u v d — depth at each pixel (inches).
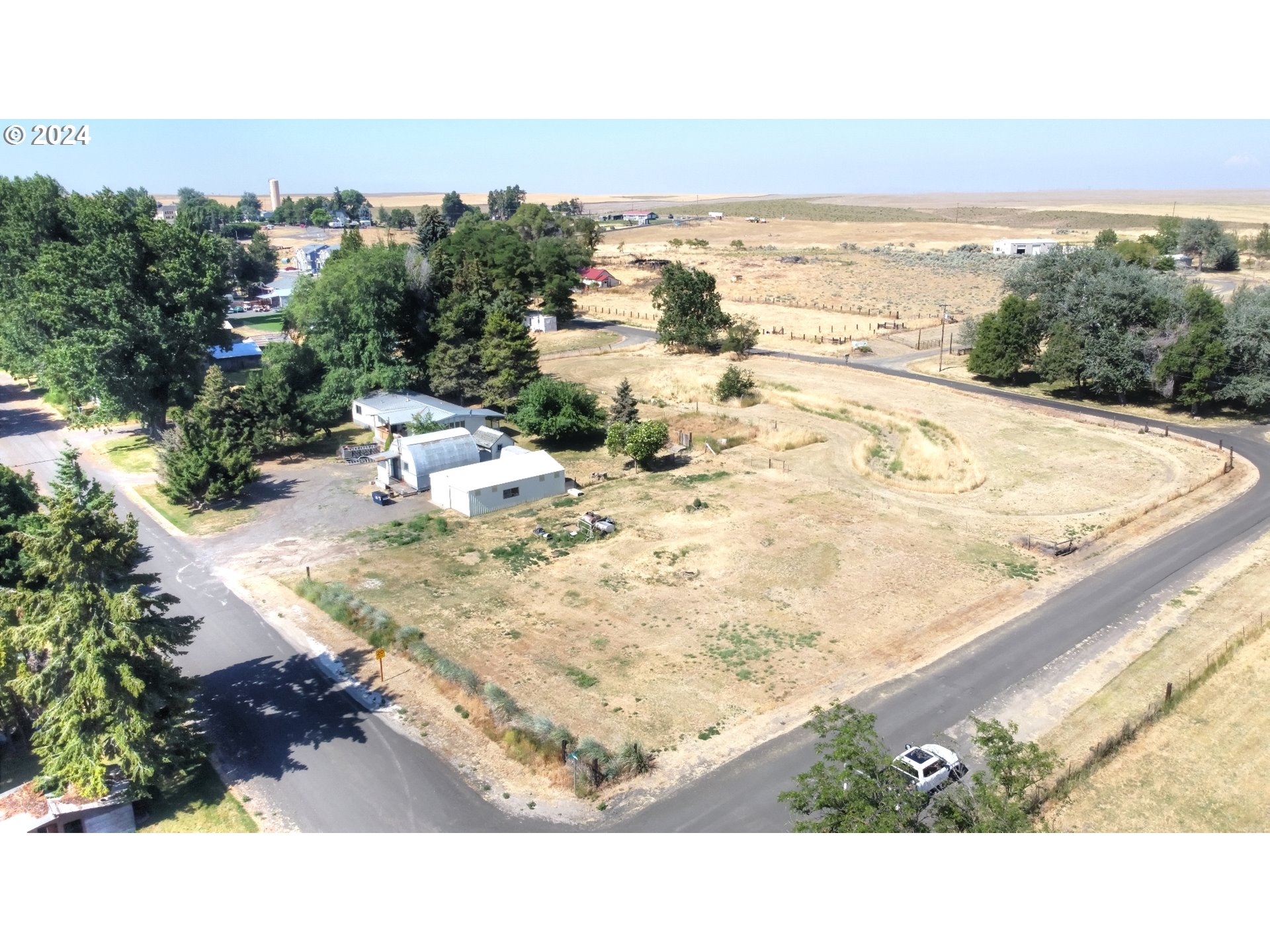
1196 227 5634.8
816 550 1879.9
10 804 1058.7
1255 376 2714.1
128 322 2541.8
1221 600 1625.2
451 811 1093.8
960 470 2384.4
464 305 2962.6
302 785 1151.6
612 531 1983.3
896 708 1307.8
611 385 3336.6
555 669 1428.4
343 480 2380.7
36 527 1464.1
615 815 1077.1
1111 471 2338.8
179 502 2197.3
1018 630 1537.9
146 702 1101.7
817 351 3823.8
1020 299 3181.6
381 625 1549.0
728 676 1402.6
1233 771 1162.6
